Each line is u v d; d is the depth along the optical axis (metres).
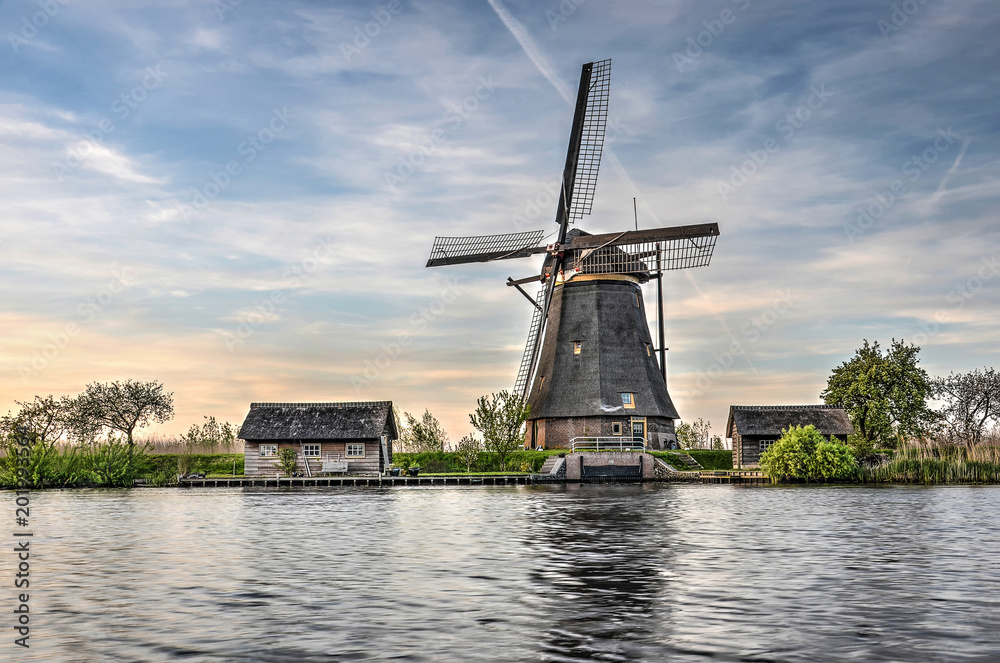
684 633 12.86
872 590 15.96
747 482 55.59
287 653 11.97
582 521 28.84
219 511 35.06
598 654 11.80
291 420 62.69
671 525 27.25
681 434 76.69
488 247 69.44
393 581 17.23
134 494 49.12
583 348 67.06
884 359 67.19
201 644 12.45
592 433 65.38
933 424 69.00
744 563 19.17
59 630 13.31
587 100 65.44
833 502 36.91
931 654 11.72
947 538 23.52
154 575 18.22
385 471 62.62
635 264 67.19
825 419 62.03
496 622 13.61
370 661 11.57
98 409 77.31
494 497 42.47
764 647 12.08
